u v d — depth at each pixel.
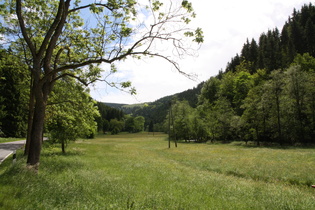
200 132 80.50
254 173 16.53
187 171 16.48
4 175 7.90
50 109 18.45
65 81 15.84
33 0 11.88
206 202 7.79
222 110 71.50
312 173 15.57
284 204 7.94
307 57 67.81
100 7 9.72
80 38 11.99
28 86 19.22
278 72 50.62
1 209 4.85
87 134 27.80
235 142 61.44
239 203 7.88
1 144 32.16
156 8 9.88
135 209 6.11
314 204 8.08
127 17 10.76
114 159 22.70
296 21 110.81
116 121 163.25
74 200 6.41
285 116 49.84
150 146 54.47
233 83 81.19
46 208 5.31
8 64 14.52
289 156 26.16
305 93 47.53
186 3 8.81
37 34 12.56
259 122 53.62
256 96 54.44
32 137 9.95
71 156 22.80
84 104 17.59
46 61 10.33
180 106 90.50
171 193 8.55
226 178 14.05
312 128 46.66
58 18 10.04
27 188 6.49
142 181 11.24
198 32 9.18
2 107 43.66
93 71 11.96
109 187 8.95
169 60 9.42
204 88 96.50
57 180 9.12
